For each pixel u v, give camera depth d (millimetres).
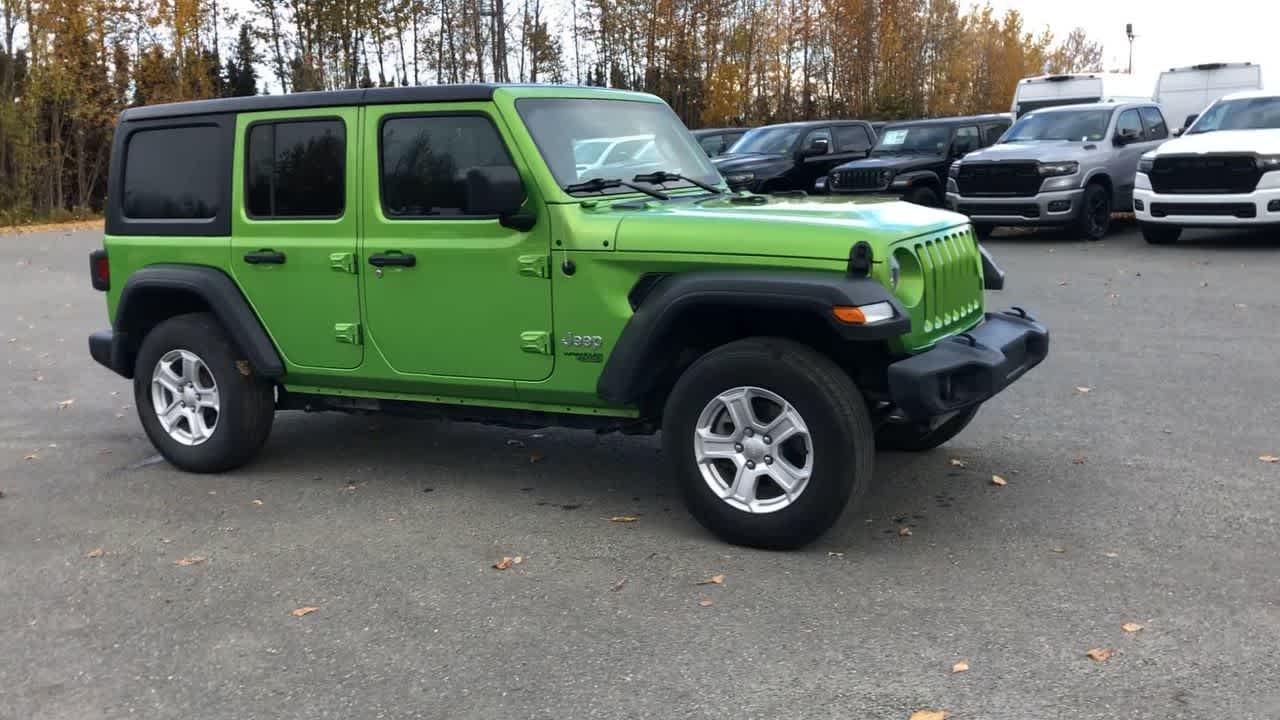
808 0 43250
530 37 40938
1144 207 15148
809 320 4961
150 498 6012
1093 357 8641
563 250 5137
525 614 4348
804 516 4730
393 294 5633
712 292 4703
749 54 42156
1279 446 6164
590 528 5305
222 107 6098
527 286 5258
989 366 4805
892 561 4730
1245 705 3445
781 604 4332
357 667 3957
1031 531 5020
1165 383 7715
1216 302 10734
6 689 3881
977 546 4859
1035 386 7812
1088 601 4242
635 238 4961
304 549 5160
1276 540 4797
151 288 6266
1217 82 23062
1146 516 5156
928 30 52469
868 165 17859
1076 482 5699
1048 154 16281
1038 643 3914
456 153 5422
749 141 20141
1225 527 4973
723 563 4785
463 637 4164
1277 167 14016
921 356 4719
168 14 37531
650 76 41688
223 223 6105
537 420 5547
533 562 4891
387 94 5574
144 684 3891
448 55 40938
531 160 5199
